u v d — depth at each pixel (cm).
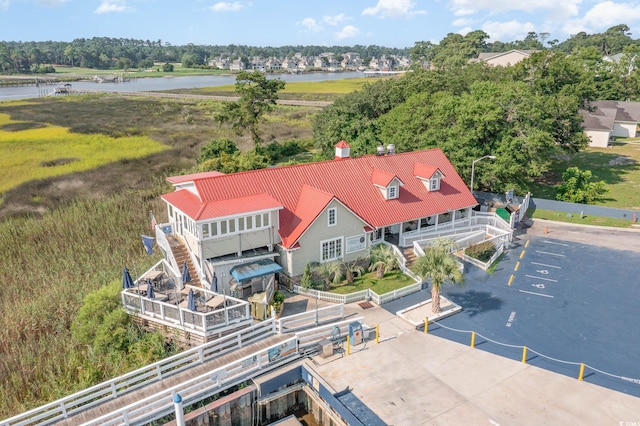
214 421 2414
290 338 2812
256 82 8150
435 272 3064
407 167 4625
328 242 3712
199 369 2616
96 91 18562
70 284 3706
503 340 2938
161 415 2281
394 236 4397
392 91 8194
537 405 2358
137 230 4778
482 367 2667
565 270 3959
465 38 18762
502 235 4397
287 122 11712
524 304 3397
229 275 3384
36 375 2770
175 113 12912
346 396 2431
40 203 5669
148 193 6016
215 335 2839
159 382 2522
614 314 3253
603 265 4053
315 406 2575
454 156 5250
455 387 2495
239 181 3753
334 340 2912
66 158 7762
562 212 5466
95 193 6034
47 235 4700
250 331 2989
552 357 2761
